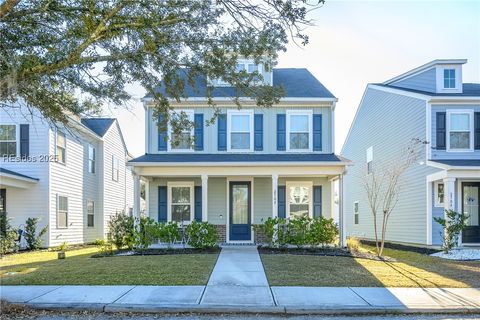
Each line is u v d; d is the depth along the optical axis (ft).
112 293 26.99
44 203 59.72
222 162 50.65
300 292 27.48
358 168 84.69
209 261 39.19
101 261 40.32
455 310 23.63
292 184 57.52
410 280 31.50
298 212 57.26
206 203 51.13
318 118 56.13
